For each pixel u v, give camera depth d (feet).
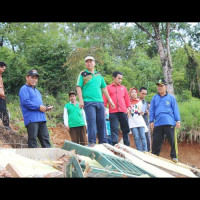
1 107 27.43
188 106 45.83
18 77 46.93
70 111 26.11
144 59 70.03
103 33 68.03
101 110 20.35
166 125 24.58
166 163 18.66
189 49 61.72
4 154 12.41
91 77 20.38
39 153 14.08
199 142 42.16
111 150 17.48
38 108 20.08
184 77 63.00
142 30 53.52
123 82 58.95
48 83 49.42
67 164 10.44
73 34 73.20
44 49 51.49
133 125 27.58
